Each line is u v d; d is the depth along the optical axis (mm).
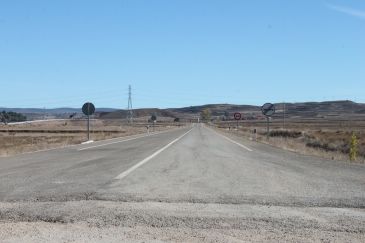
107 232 8938
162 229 9242
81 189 13852
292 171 19141
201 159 24516
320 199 12570
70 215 10344
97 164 21672
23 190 13641
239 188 14328
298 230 9305
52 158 25422
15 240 8305
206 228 9383
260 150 32969
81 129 119500
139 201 12047
